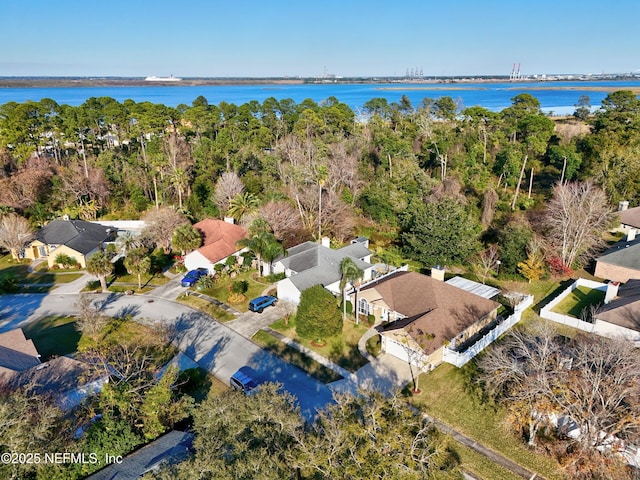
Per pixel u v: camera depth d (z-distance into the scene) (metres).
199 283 49.72
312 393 32.03
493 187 74.75
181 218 60.94
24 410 22.75
